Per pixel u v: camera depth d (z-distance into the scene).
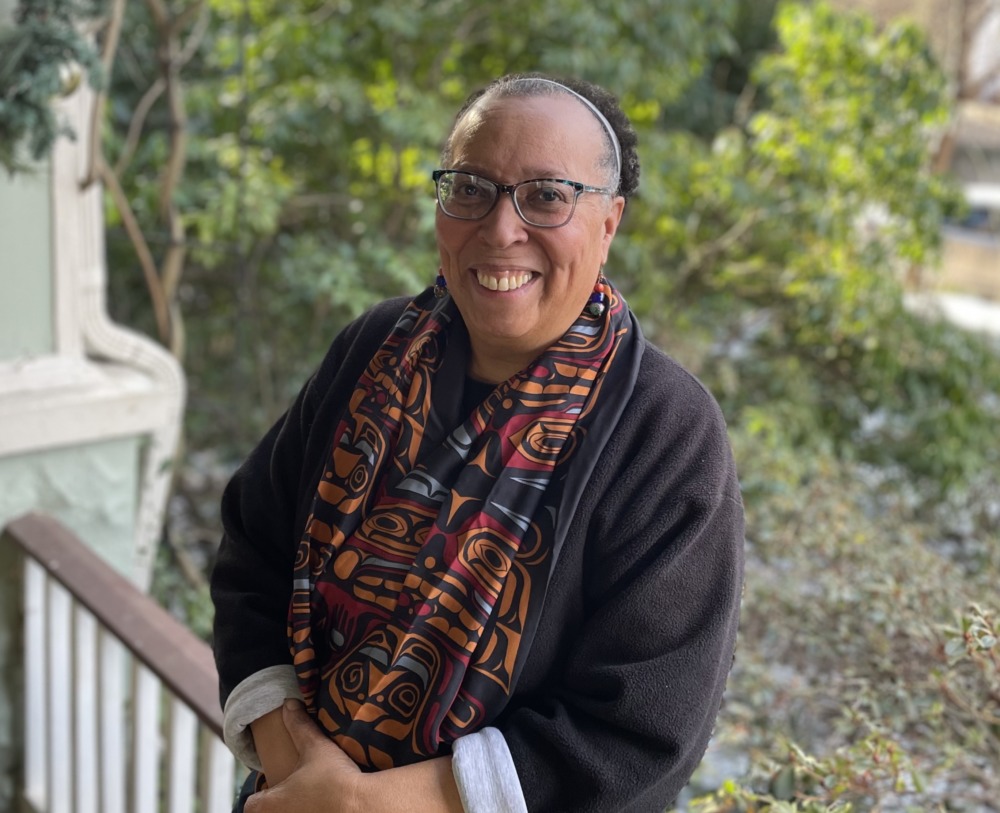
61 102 2.05
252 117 3.56
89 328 2.20
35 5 1.89
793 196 4.13
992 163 6.86
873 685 1.72
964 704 1.49
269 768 1.01
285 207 3.72
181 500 3.91
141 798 1.80
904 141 4.06
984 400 4.46
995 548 2.29
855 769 1.35
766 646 2.08
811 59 4.12
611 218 0.97
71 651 1.94
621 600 0.89
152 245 3.46
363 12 3.54
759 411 3.75
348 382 1.08
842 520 2.31
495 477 0.93
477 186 0.90
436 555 0.92
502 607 0.90
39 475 2.15
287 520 1.14
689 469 0.91
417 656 0.91
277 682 1.04
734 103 5.62
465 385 1.00
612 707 0.88
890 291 4.07
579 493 0.90
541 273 0.91
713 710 0.91
